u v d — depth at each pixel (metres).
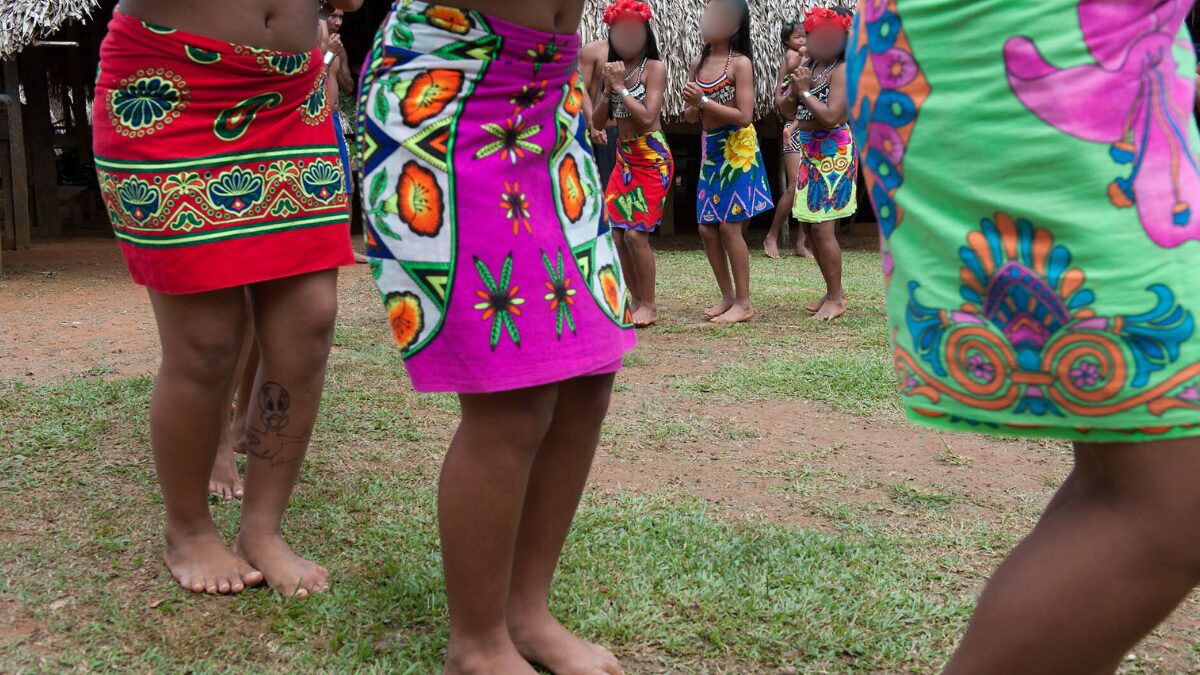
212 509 2.64
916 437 3.42
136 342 4.89
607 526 2.49
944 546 2.43
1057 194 1.08
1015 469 3.07
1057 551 1.15
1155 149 1.07
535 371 1.57
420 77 1.53
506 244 1.55
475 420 1.60
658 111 5.27
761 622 2.01
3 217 10.27
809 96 5.48
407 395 3.84
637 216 5.42
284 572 2.16
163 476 2.15
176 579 2.17
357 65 13.52
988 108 1.10
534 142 1.60
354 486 2.80
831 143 5.52
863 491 2.86
